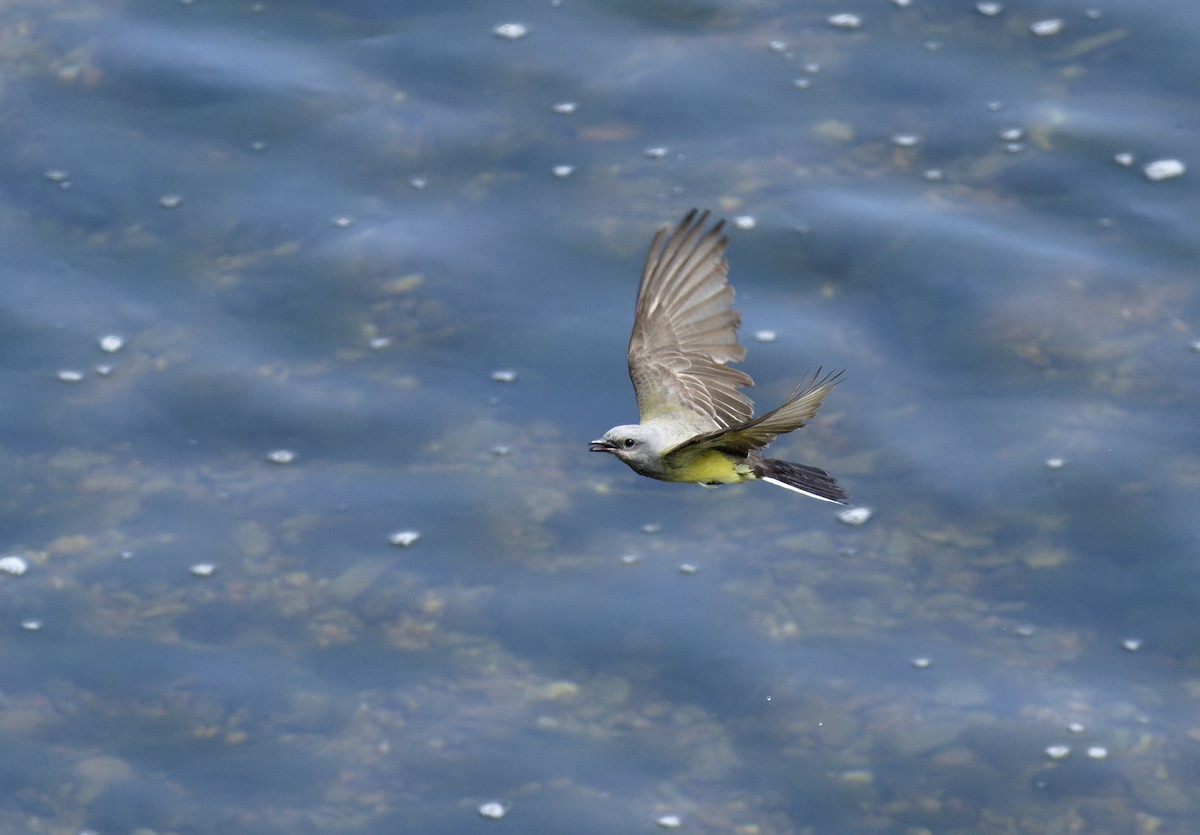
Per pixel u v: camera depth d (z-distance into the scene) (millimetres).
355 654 14656
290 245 18391
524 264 18141
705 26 21406
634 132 19766
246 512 15812
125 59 20656
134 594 15109
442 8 21656
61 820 13352
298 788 13617
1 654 14594
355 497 15938
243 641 14766
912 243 18234
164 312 17703
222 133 19703
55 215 18750
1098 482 15898
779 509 15984
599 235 18438
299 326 17547
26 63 20578
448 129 19766
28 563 15336
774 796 13578
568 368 17062
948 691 14328
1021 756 13828
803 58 20828
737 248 18234
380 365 17141
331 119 19891
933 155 19422
